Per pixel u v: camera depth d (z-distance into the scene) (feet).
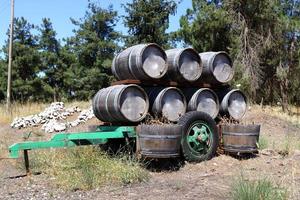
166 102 28.94
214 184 23.50
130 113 27.91
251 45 76.74
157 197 20.93
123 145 28.50
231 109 32.07
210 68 31.24
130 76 29.07
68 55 119.96
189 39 75.77
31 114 59.31
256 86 73.77
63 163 26.48
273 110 69.82
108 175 24.07
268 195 19.27
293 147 34.19
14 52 114.42
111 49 114.93
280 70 77.41
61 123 48.62
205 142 28.84
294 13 80.53
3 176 26.00
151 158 26.94
